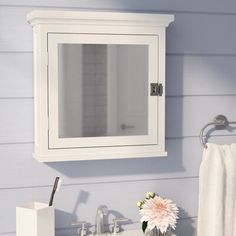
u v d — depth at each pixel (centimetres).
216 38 259
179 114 257
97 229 242
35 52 229
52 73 225
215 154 254
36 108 230
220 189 253
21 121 237
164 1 251
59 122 227
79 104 229
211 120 261
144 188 255
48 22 221
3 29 233
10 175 238
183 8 253
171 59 254
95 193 248
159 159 256
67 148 228
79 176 246
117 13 226
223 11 259
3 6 233
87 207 248
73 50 227
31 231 224
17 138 237
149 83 237
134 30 232
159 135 239
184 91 257
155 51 236
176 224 261
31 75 237
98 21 226
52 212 229
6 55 234
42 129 224
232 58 262
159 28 235
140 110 237
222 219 254
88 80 230
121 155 234
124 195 252
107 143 233
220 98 262
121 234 248
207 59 259
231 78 263
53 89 225
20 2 234
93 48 230
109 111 233
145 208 240
